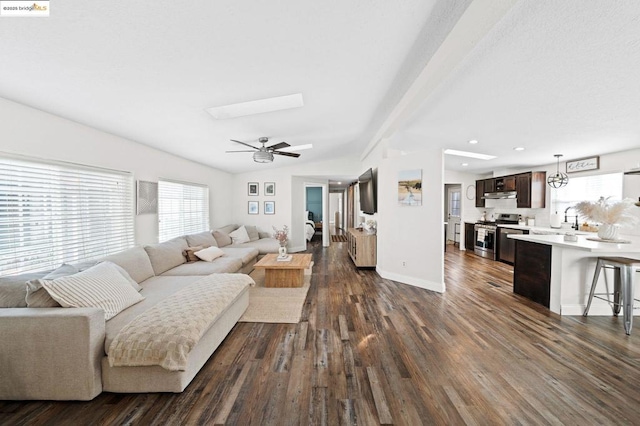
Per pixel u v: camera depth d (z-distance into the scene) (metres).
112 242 3.21
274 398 1.71
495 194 6.73
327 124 3.99
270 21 1.59
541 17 1.59
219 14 1.47
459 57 1.95
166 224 4.31
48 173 2.47
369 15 1.66
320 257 6.46
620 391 1.77
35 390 1.67
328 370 2.00
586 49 1.87
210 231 5.49
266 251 5.62
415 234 4.18
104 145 3.05
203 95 2.45
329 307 3.27
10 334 1.65
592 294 2.96
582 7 1.49
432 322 2.84
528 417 1.55
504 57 2.04
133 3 1.31
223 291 2.50
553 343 2.39
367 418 1.55
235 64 2.02
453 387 1.81
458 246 8.09
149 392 1.74
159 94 2.33
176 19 1.46
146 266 3.13
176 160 4.55
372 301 3.48
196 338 1.78
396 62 2.31
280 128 3.80
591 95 2.54
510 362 2.10
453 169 7.40
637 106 2.71
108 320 1.96
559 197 5.52
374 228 5.41
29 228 2.31
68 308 1.77
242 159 5.49
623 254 3.02
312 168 7.14
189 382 1.83
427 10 1.66
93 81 2.00
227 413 1.59
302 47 1.93
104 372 1.73
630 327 2.55
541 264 3.34
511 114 3.18
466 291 3.90
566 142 4.04
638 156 4.12
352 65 2.30
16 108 2.18
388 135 4.29
